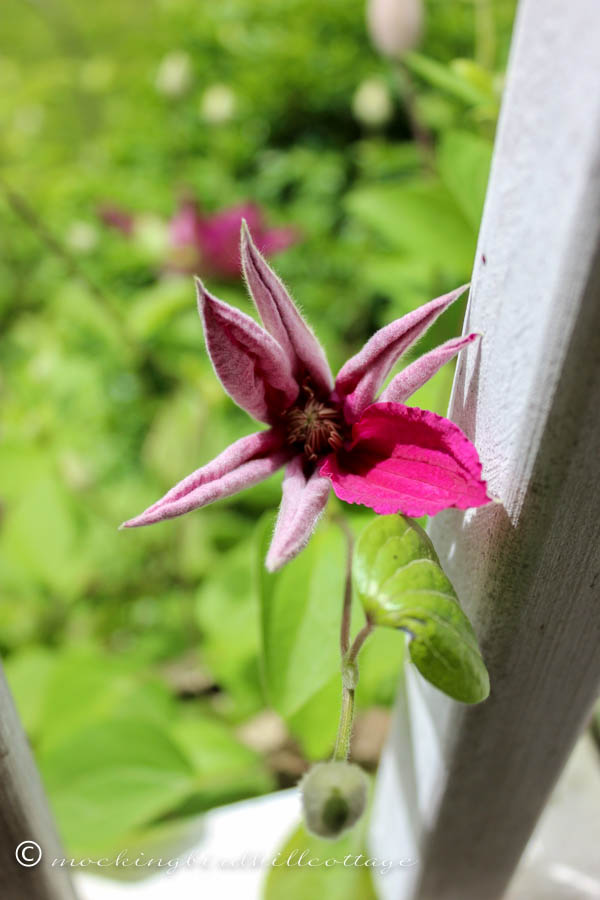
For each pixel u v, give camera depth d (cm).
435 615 21
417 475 21
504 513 20
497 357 19
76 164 134
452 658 20
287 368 23
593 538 20
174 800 46
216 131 128
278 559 20
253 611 58
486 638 23
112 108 138
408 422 21
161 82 87
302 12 126
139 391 102
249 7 129
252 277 22
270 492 63
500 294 19
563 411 17
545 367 17
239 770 51
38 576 78
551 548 20
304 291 107
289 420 24
